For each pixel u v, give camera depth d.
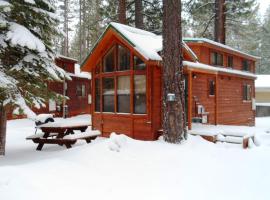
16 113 7.54
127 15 25.48
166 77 10.18
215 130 11.72
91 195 5.39
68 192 5.41
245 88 22.14
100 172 6.91
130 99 12.54
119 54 13.07
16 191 5.08
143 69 12.16
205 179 6.55
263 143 11.03
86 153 8.25
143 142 9.66
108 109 13.62
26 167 6.43
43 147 10.69
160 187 5.99
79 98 28.81
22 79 8.70
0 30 8.23
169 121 10.06
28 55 8.45
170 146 9.48
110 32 12.66
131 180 6.41
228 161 8.14
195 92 15.25
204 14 26.09
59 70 9.20
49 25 9.04
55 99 9.62
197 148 9.63
